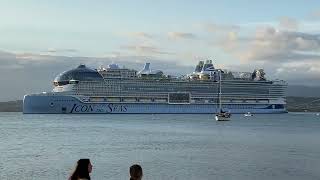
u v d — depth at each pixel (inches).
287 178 2201.0
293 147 3882.9
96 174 2236.7
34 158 2844.5
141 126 7106.3
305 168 2514.8
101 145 3900.1
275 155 3189.0
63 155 3056.1
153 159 2883.9
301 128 7460.6
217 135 5369.1
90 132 5689.0
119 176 2183.8
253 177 2220.7
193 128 6737.2
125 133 5551.2
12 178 2092.8
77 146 3769.7
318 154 3282.5
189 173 2306.8
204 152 3363.7
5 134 5226.4
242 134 5615.2
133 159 2876.5
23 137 4776.1
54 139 4522.6
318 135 5590.6
